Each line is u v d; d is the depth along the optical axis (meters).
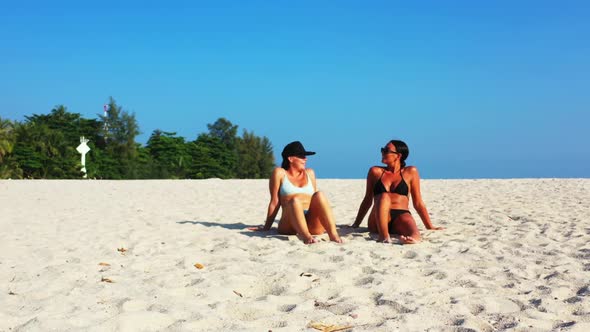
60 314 3.81
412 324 3.57
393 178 7.29
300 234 6.73
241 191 17.36
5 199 14.49
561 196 13.05
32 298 4.41
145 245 6.84
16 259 6.03
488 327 3.53
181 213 10.84
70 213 10.86
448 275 4.94
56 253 6.33
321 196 6.75
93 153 71.62
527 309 3.89
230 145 91.31
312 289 4.45
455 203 12.01
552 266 5.36
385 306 4.00
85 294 4.43
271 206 7.56
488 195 13.95
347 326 3.56
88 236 7.63
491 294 4.34
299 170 7.54
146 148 80.69
